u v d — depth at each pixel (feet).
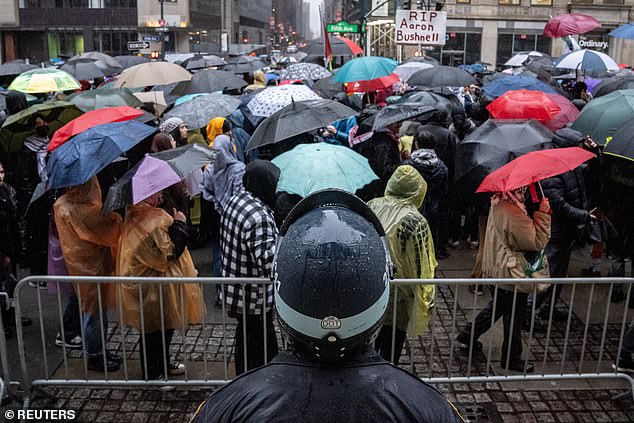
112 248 17.03
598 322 20.83
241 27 402.31
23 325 20.65
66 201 16.26
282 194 19.65
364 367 5.34
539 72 36.94
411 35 59.36
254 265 14.84
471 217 28.37
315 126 20.58
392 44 118.93
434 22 59.16
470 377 16.01
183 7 221.46
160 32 151.64
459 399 16.16
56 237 17.19
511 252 16.48
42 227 17.78
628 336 16.53
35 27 214.07
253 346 15.52
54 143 18.20
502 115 23.72
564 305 22.03
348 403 5.11
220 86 34.32
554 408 15.80
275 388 5.23
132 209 15.53
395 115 24.75
